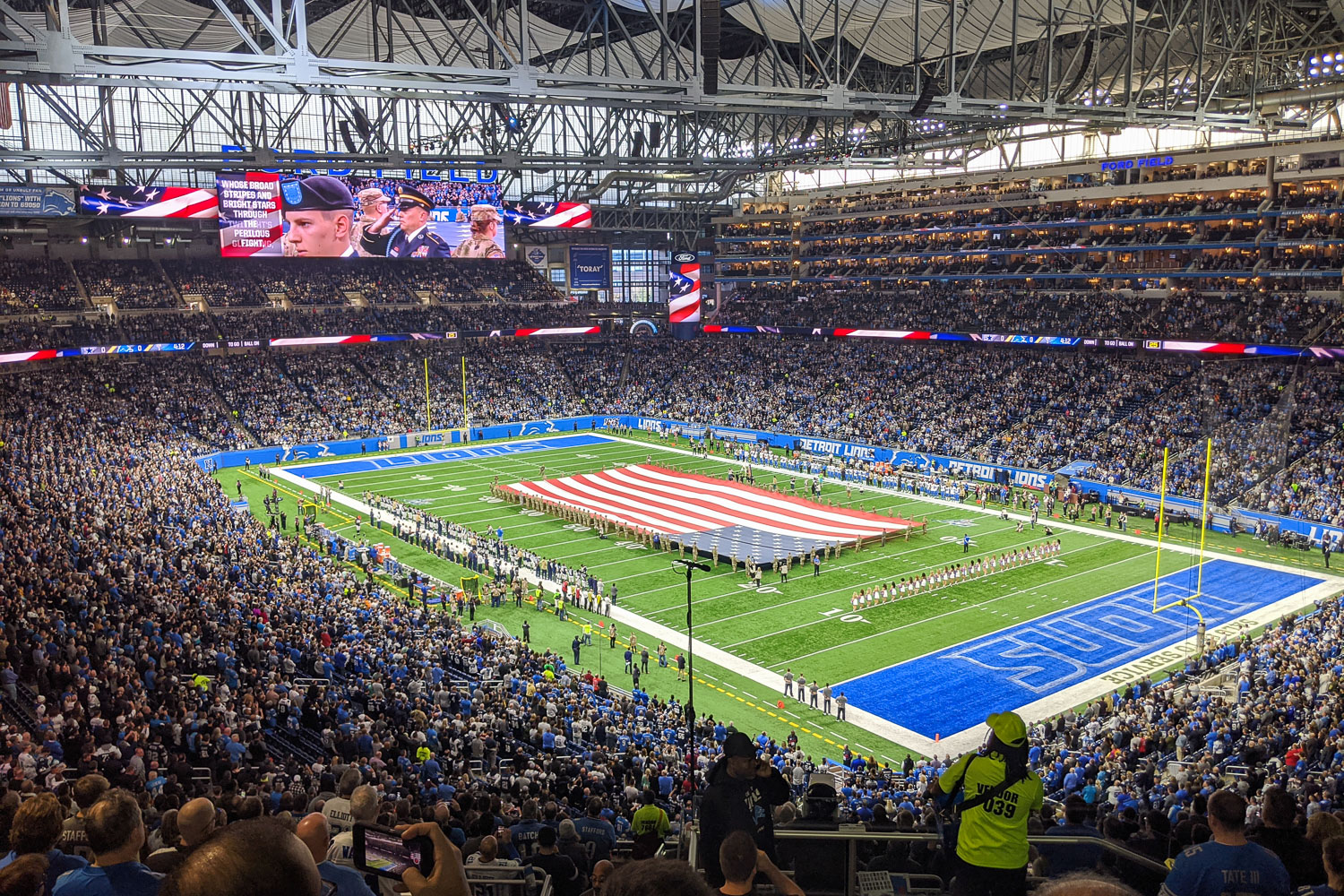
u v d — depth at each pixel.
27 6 46.81
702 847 6.98
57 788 14.59
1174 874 6.46
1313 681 31.11
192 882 2.60
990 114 38.81
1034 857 8.52
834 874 7.70
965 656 43.59
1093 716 35.03
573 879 10.05
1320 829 6.94
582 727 31.83
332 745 25.83
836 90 35.72
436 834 4.79
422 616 44.47
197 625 34.06
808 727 37.38
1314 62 49.16
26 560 37.03
